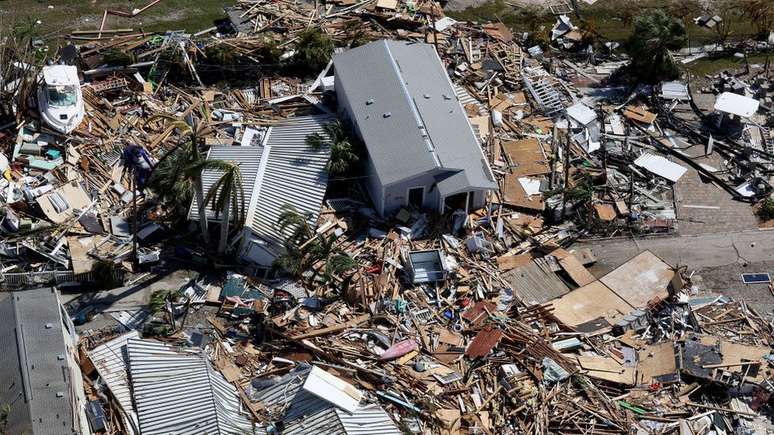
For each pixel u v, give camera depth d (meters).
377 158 58.59
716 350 52.31
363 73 64.06
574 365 51.41
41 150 60.41
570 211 60.94
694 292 56.84
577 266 57.78
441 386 50.06
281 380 48.91
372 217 59.06
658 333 54.09
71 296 54.22
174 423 45.69
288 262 54.81
